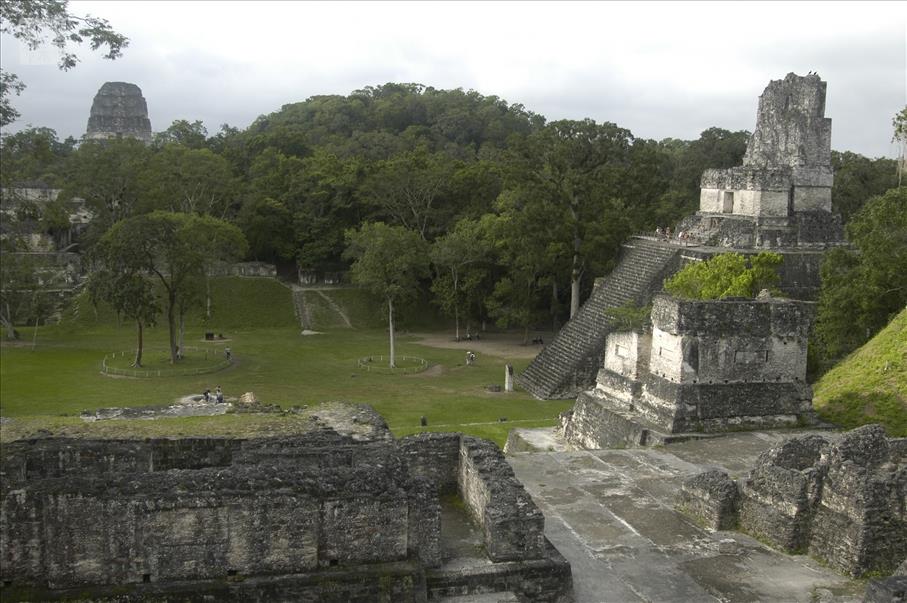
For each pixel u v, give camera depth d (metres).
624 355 28.58
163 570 11.47
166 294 65.25
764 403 23.83
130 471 13.47
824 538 15.06
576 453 21.67
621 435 24.61
